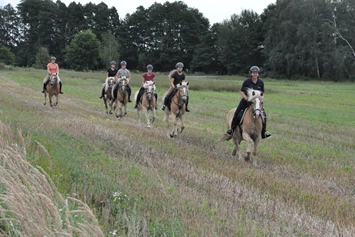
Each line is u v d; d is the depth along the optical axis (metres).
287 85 59.03
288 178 9.66
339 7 73.00
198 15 117.06
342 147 14.66
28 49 119.19
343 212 7.39
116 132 13.93
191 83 45.19
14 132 10.91
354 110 27.59
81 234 3.87
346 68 70.19
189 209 6.71
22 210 3.98
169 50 110.62
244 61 95.62
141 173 8.43
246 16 98.19
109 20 126.19
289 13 75.69
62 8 122.25
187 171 9.24
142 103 16.77
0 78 44.38
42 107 20.92
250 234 5.88
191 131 16.11
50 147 9.97
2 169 4.55
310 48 74.00
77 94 31.25
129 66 118.88
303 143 14.85
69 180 7.79
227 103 28.77
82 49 99.75
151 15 114.75
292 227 6.40
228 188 8.21
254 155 10.98
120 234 5.68
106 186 7.55
